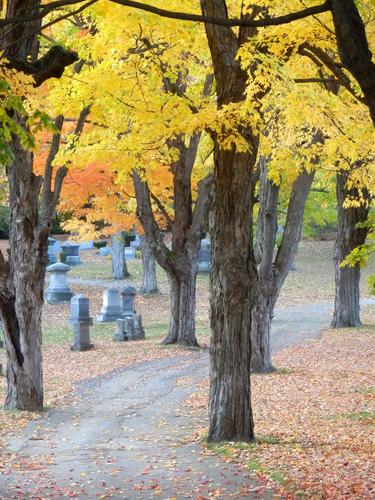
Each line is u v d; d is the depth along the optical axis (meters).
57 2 6.43
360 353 25.59
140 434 14.44
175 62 15.34
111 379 21.91
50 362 25.45
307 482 9.79
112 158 16.27
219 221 13.03
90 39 15.25
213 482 10.11
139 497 9.44
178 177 27.59
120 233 50.31
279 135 15.27
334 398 18.08
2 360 26.78
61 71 10.24
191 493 9.55
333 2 6.29
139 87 14.30
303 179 21.73
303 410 16.72
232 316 13.17
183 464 11.40
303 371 22.41
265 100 11.81
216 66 12.37
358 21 6.32
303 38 10.87
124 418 16.33
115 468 11.23
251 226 13.15
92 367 24.09
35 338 17.44
